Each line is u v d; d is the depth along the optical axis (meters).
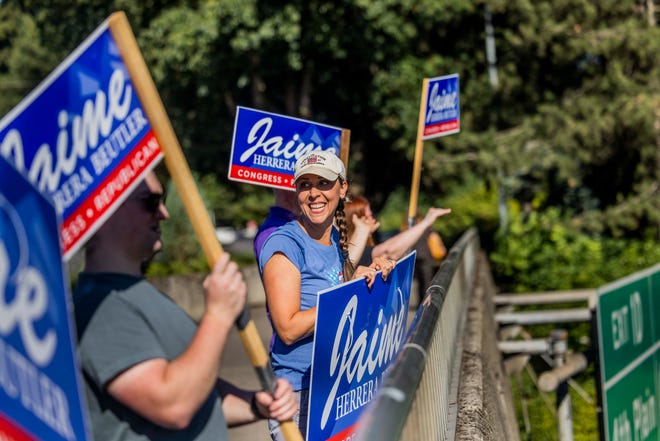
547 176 29.41
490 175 27.69
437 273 5.61
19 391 1.90
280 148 5.04
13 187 1.91
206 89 27.95
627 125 27.56
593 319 9.23
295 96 32.22
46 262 1.99
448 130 7.43
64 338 2.02
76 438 2.04
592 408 14.61
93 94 2.29
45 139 2.19
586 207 29.70
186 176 2.39
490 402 5.62
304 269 4.02
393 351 4.45
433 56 30.31
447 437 4.33
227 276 2.40
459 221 26.75
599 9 29.30
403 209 31.06
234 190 32.91
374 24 26.83
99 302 2.39
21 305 1.91
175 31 27.77
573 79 29.94
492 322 11.43
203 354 2.35
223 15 25.86
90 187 2.29
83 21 32.12
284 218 4.63
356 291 3.84
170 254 17.48
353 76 30.12
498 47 30.20
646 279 9.52
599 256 18.34
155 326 2.44
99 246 2.47
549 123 28.27
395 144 30.36
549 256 18.23
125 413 2.40
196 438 2.55
